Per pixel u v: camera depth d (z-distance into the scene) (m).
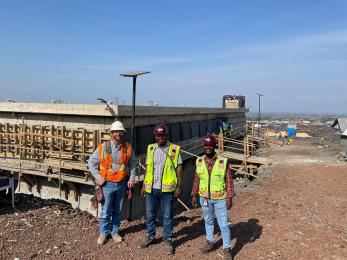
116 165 6.58
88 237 7.09
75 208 10.56
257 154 25.70
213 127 23.91
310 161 20.94
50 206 9.76
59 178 11.20
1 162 12.73
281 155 24.89
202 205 6.20
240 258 6.26
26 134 12.65
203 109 20.64
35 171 11.86
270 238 7.20
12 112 13.32
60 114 12.26
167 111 14.88
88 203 11.38
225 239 6.01
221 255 6.34
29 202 10.09
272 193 11.68
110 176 6.55
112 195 6.68
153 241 6.79
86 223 8.02
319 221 8.47
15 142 13.18
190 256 6.30
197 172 6.17
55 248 6.49
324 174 15.70
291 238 7.24
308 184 13.37
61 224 7.84
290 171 16.67
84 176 11.41
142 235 7.23
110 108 11.16
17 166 12.41
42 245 6.60
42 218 8.25
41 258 6.11
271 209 9.38
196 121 19.86
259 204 9.97
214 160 6.04
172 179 6.29
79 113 11.71
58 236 7.07
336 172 16.23
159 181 6.28
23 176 12.18
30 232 7.20
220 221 6.02
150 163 6.35
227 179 5.98
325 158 22.81
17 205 9.55
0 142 13.44
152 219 6.56
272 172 16.48
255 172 19.14
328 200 10.73
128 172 6.77
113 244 6.75
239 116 33.12
